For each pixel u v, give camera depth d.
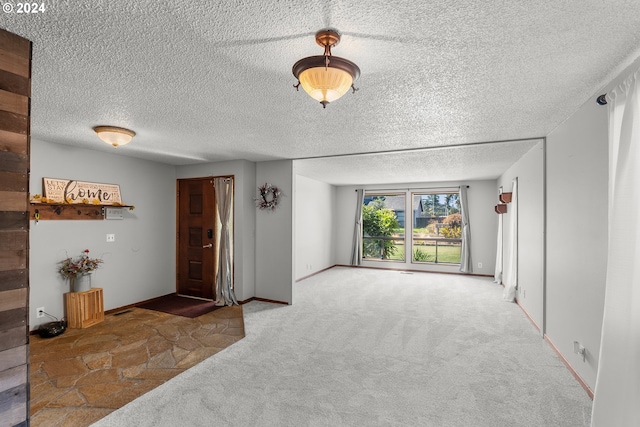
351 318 4.05
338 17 1.35
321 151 4.14
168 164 5.11
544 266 3.39
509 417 2.06
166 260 5.07
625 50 1.63
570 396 2.29
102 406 2.17
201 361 2.85
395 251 8.01
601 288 2.15
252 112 2.59
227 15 1.33
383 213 8.19
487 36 1.50
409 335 3.47
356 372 2.64
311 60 1.56
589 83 2.05
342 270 7.72
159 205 4.95
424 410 2.13
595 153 2.24
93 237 4.04
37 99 2.29
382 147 3.90
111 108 2.49
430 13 1.33
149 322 3.88
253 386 2.43
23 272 1.37
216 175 4.91
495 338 3.39
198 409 2.14
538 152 3.61
